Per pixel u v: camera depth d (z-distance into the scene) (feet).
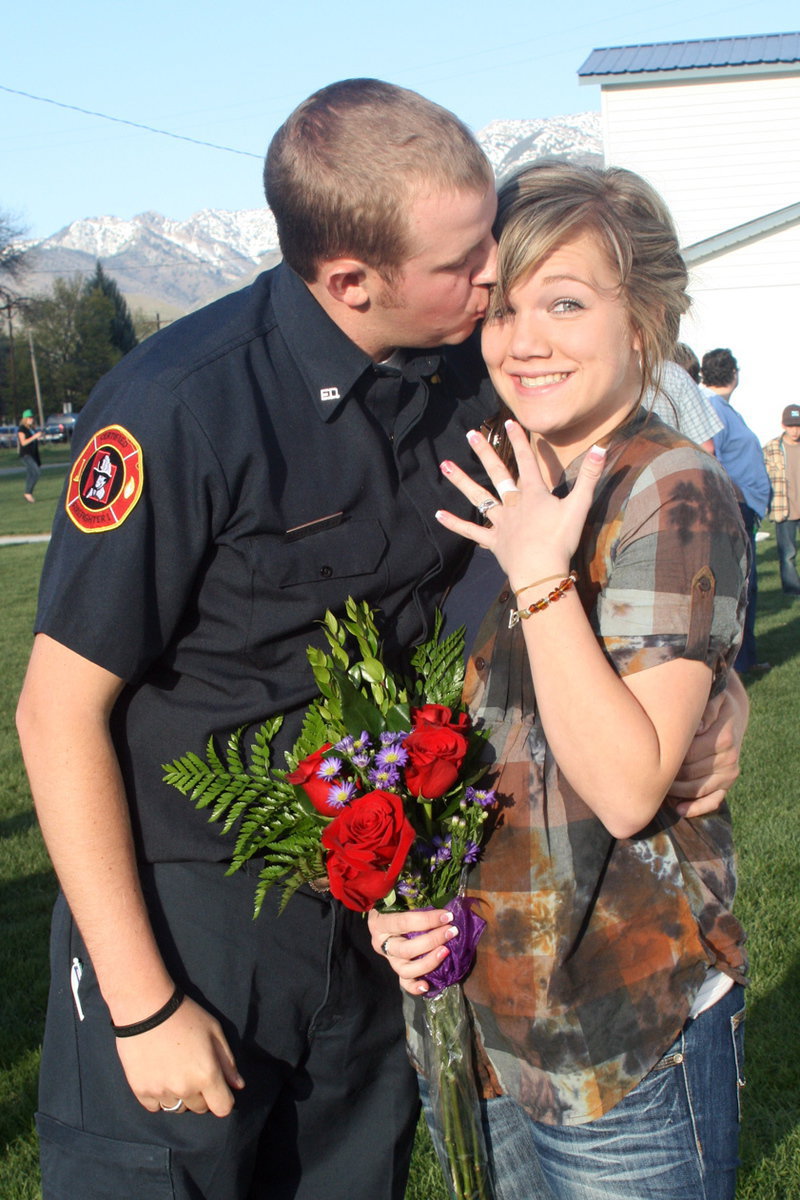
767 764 16.70
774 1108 9.02
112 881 5.12
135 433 5.12
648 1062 4.84
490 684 5.45
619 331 5.07
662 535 4.79
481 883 5.18
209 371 5.31
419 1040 5.62
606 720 4.52
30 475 77.51
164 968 5.23
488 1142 5.53
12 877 14.70
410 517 5.82
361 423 5.62
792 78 55.93
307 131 5.11
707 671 4.78
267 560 5.40
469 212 5.04
